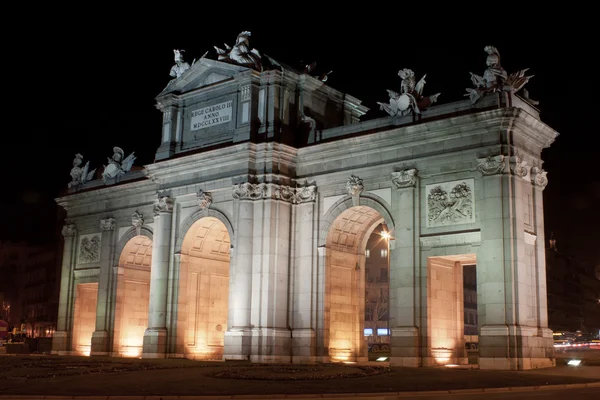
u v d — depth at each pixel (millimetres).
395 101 48031
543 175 45406
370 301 115500
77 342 66562
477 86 44250
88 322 67812
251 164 50875
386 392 27484
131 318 63719
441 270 45906
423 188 45469
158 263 55125
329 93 55125
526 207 43469
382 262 116562
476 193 43125
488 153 42719
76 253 68125
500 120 42000
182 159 54125
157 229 55906
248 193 50250
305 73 53406
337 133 50531
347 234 51750
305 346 48625
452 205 43875
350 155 49281
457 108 44844
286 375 32406
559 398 24984
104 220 65062
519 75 44844
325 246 49625
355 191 48344
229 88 53812
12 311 150250
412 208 45250
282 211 50469
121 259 63406
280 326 49000
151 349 53688
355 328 51656
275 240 49812
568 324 135875
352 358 50875
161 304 54469
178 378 31609
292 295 50062
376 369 36375
